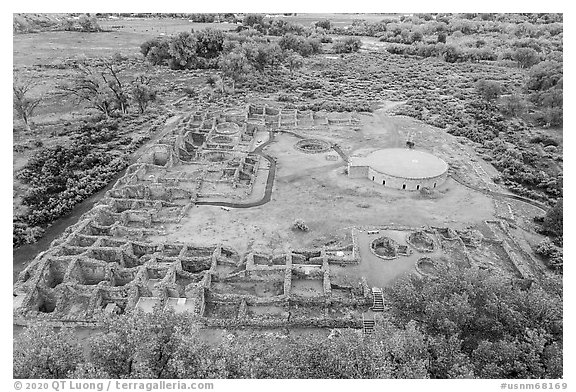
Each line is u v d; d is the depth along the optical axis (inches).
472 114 6097.4
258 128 5413.4
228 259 2967.5
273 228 3481.8
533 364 1724.9
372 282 2864.2
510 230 3597.4
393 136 5359.3
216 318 2568.9
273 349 1961.1
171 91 6973.4
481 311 2055.9
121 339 1825.8
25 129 5167.3
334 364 1766.7
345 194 4035.4
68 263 2770.7
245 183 4146.2
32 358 1748.3
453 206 3902.6
